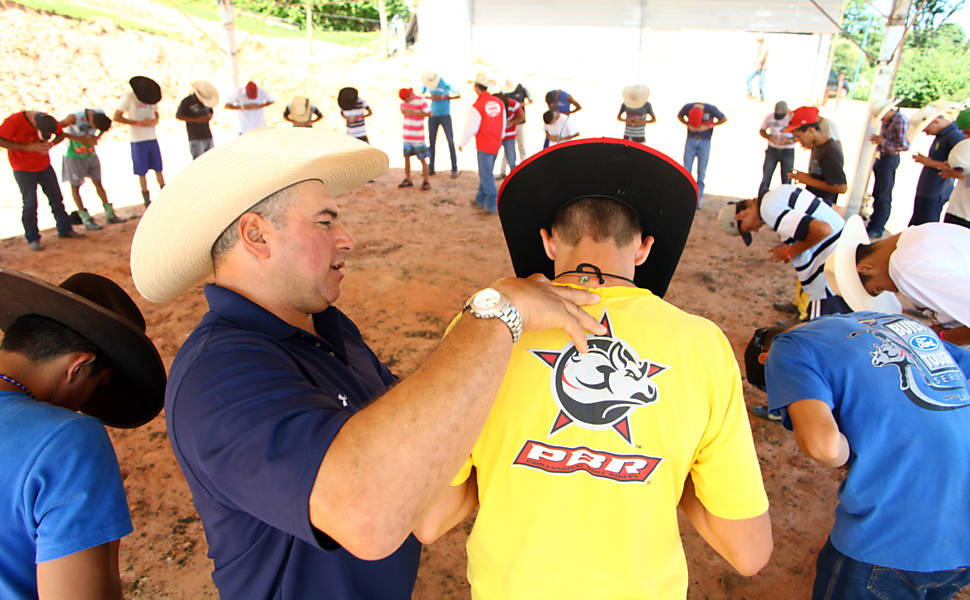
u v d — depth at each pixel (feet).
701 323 3.58
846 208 24.76
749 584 8.64
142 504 10.02
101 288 5.84
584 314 3.44
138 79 23.85
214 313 3.96
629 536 3.38
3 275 4.56
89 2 48.57
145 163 25.32
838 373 5.74
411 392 2.78
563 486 3.42
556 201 4.09
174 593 8.36
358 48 65.36
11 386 4.72
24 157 19.85
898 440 5.54
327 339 4.79
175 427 3.34
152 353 5.35
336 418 2.86
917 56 70.85
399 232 23.76
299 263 4.08
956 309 6.28
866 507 5.79
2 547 4.21
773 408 6.07
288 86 44.70
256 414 2.98
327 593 4.06
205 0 59.62
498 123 25.04
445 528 4.09
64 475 4.19
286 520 2.77
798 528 9.61
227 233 4.03
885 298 7.68
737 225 14.24
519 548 3.47
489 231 23.98
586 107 48.78
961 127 17.63
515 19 51.90
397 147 39.47
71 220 23.54
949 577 5.61
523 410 3.45
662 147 40.24
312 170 4.00
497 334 3.01
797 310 17.11
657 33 55.47
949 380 5.63
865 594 5.95
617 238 3.84
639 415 3.37
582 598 3.40
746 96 57.82
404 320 16.55
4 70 37.32
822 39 56.59
